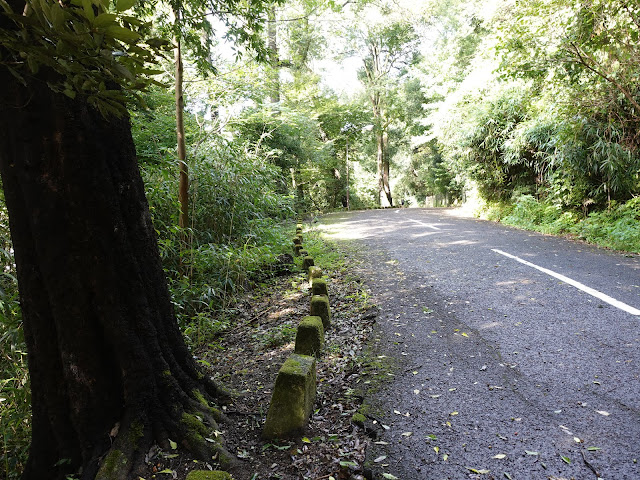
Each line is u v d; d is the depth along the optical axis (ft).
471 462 8.32
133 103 5.47
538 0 25.73
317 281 18.90
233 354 15.72
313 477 8.46
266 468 8.83
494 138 43.04
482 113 42.50
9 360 12.71
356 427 9.95
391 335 15.05
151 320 9.96
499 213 44.19
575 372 11.25
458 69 66.23
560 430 9.00
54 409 9.22
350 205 110.83
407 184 124.26
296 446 9.43
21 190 8.59
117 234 9.13
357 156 113.91
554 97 30.07
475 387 11.05
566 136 30.63
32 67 4.69
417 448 8.89
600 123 29.04
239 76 31.48
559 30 25.54
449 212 59.26
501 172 45.44
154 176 21.94
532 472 7.90
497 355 12.69
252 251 23.88
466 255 26.22
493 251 26.76
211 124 31.17
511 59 28.07
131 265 9.41
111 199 9.05
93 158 8.77
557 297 17.06
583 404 9.82
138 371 9.26
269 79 35.32
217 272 21.94
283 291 22.65
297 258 28.02
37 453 9.48
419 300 18.45
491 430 9.23
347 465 8.54
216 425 10.01
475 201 52.34
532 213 38.09
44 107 8.22
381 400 10.89
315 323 14.37
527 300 17.06
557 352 12.45
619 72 25.45
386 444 9.12
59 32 4.23
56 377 9.19
